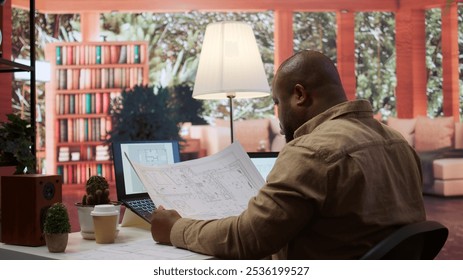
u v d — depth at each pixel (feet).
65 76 21.39
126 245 3.79
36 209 3.74
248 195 4.20
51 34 23.20
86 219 3.98
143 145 5.00
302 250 3.31
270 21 24.20
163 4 23.81
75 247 3.73
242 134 22.45
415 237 2.99
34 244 3.74
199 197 4.01
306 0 24.06
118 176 4.67
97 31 23.58
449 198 19.54
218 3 23.98
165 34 23.91
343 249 3.17
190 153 21.86
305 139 3.30
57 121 21.15
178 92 22.40
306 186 3.08
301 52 3.71
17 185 3.78
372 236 3.13
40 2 22.89
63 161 21.01
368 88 24.17
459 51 23.38
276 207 3.07
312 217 3.19
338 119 3.44
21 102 21.91
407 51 23.95
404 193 3.41
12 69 6.83
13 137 5.54
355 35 24.22
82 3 23.40
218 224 3.35
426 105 23.88
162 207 3.83
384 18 24.22
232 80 6.09
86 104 21.27
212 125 23.27
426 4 23.59
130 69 21.61
